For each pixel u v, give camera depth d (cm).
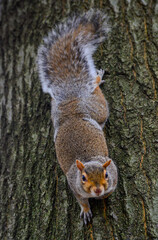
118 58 732
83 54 796
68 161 615
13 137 746
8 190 672
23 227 606
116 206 550
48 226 578
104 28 790
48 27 858
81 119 652
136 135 620
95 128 638
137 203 543
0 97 845
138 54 724
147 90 671
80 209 573
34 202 623
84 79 748
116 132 638
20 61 862
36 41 862
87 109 671
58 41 834
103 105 675
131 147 609
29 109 766
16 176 681
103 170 546
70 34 829
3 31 952
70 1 866
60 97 716
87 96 696
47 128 707
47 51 831
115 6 808
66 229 555
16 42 905
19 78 834
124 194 558
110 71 724
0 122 798
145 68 702
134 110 652
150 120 632
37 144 695
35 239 576
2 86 856
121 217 534
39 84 791
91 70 752
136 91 675
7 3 999
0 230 632
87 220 550
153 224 516
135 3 801
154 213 527
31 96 784
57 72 789
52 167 646
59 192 608
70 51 816
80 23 827
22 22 930
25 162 686
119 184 575
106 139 640
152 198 543
